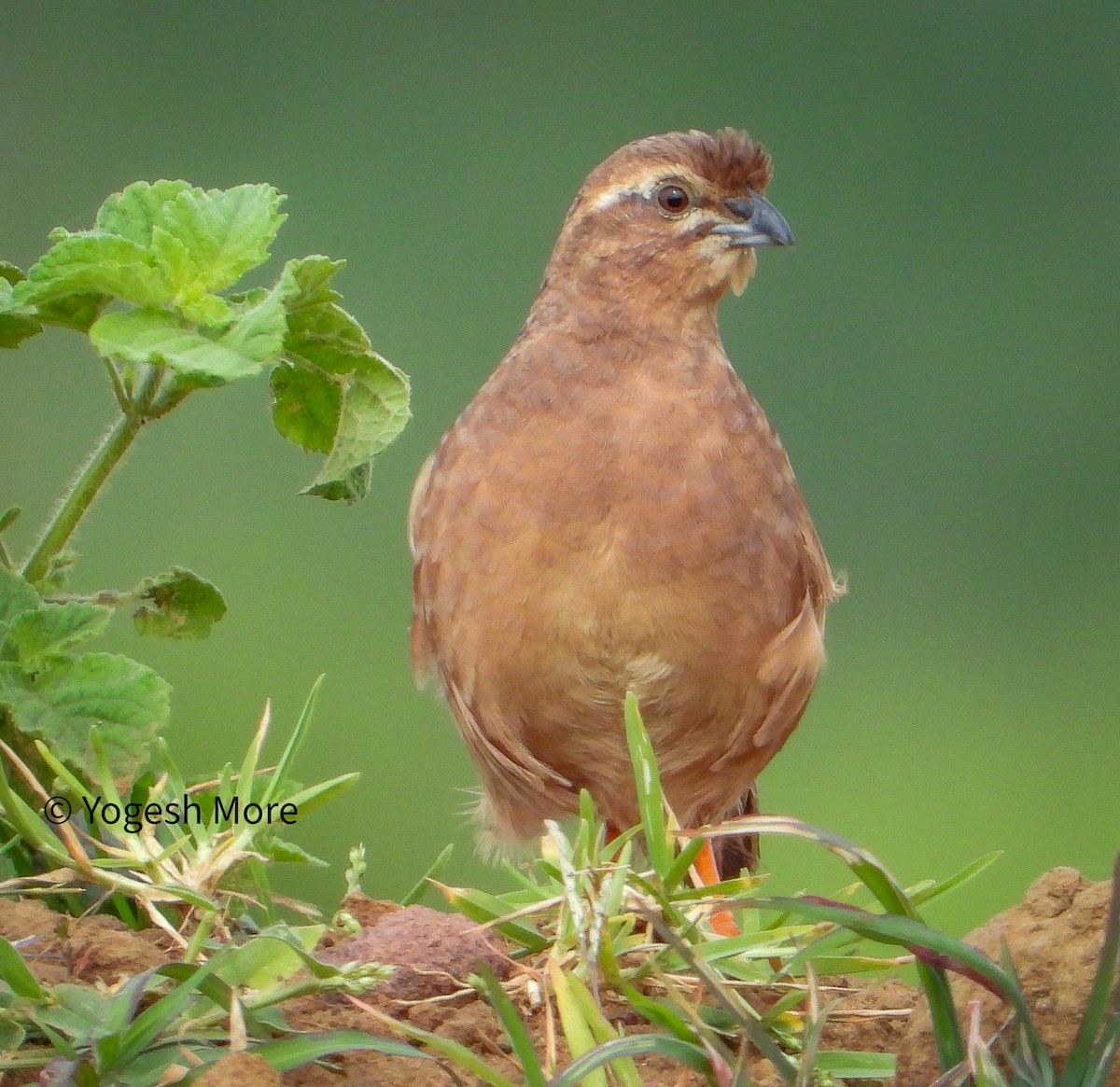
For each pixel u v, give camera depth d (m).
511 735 4.82
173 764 4.75
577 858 4.73
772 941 4.73
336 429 4.79
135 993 4.69
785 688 4.82
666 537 4.80
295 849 4.75
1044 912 4.70
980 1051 4.68
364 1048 4.69
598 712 4.82
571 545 4.80
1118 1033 4.68
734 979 4.72
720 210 4.84
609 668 4.81
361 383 4.77
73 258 4.75
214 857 4.74
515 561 4.81
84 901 4.75
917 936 4.68
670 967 4.73
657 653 4.81
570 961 4.72
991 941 4.70
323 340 4.77
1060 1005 4.69
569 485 4.80
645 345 4.82
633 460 4.80
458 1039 4.71
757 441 4.82
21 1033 4.69
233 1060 4.68
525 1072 4.69
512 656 4.81
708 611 4.81
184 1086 4.68
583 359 4.82
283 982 4.71
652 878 4.73
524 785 4.84
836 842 4.70
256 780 4.77
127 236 4.77
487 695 4.82
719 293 4.84
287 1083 4.70
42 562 4.77
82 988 4.70
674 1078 4.71
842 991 4.73
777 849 5.31
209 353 4.75
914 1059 4.69
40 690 4.75
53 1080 4.68
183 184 4.78
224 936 4.73
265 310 4.75
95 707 4.75
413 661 4.84
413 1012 4.72
